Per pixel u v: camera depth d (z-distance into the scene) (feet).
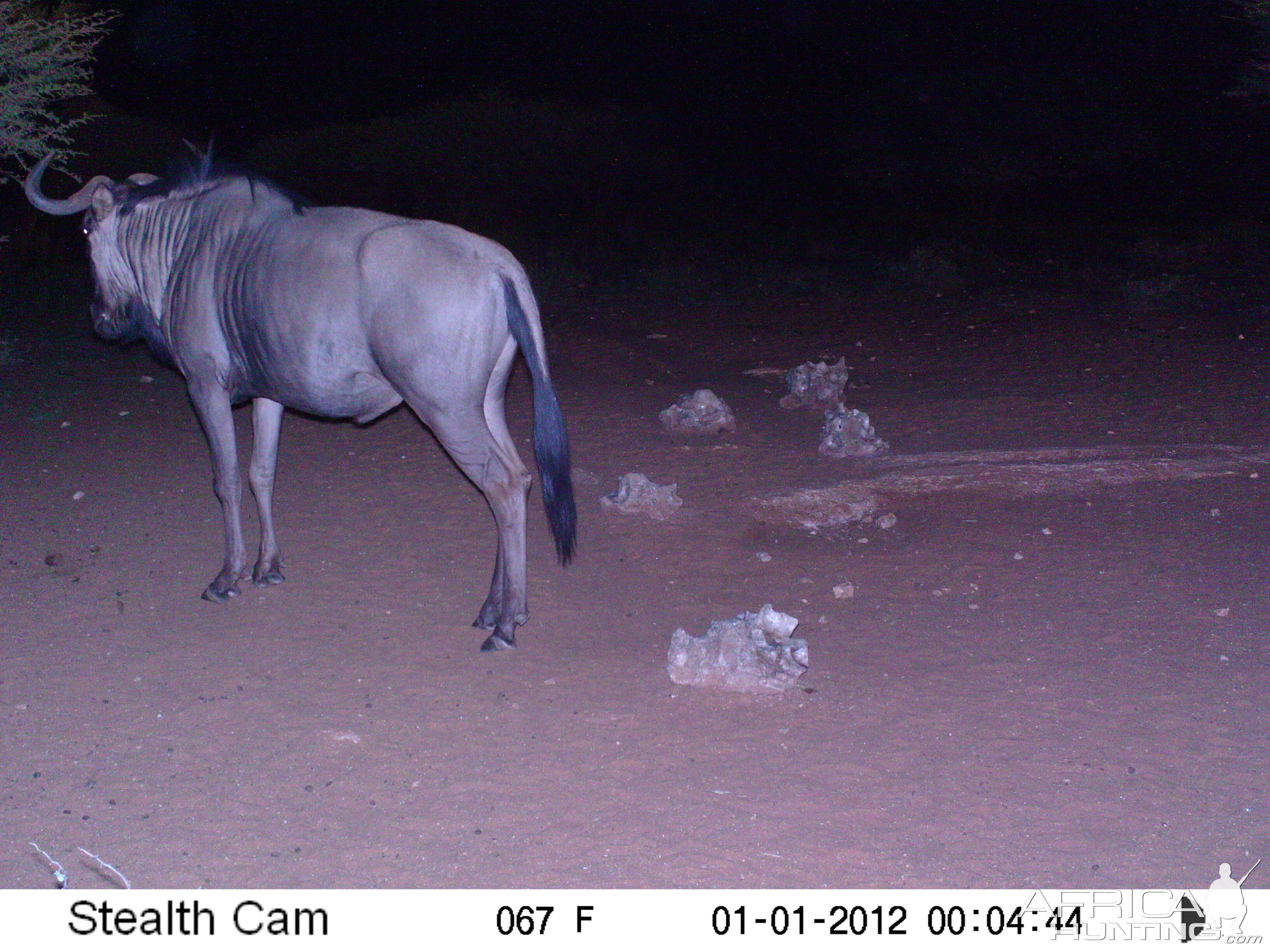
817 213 61.21
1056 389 26.40
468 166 63.77
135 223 17.69
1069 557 18.44
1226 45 48.47
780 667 15.24
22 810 13.21
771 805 13.33
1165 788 13.52
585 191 63.26
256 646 16.15
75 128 54.03
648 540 19.24
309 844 12.84
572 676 15.56
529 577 18.06
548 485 16.01
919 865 12.58
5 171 26.50
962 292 39.63
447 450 15.85
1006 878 12.42
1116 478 21.07
